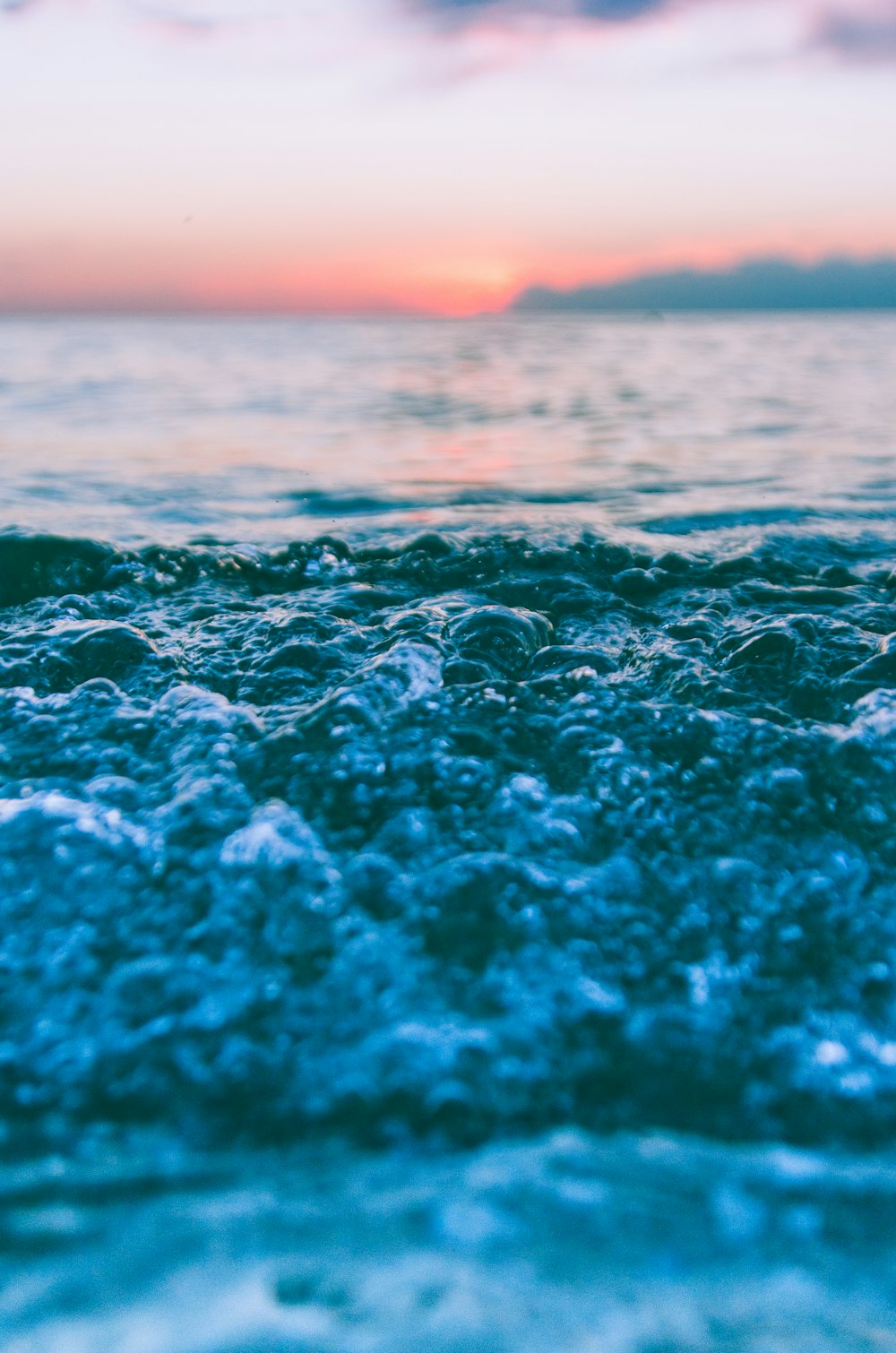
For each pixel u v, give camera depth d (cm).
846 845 124
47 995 100
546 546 296
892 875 120
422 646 179
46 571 257
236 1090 91
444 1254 72
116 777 137
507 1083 92
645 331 4378
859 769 137
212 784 132
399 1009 99
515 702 157
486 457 560
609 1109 90
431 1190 79
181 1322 65
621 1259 72
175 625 224
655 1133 87
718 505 400
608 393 1010
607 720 150
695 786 136
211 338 3569
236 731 149
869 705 158
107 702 162
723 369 1416
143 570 267
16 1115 88
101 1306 67
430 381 1249
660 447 596
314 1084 91
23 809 125
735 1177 81
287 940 108
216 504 404
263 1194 79
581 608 240
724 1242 74
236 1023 98
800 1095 92
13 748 147
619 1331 65
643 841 125
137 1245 73
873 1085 93
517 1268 71
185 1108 89
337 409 855
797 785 134
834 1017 101
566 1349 63
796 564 295
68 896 113
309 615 220
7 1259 72
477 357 1967
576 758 141
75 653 185
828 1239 75
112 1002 100
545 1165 82
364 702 151
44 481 448
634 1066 94
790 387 1046
